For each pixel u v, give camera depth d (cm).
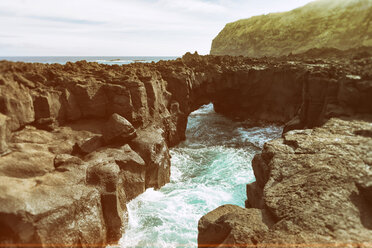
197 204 1109
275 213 579
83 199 757
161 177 1284
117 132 1116
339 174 647
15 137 909
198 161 1684
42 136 990
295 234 489
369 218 527
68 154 930
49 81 1180
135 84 1333
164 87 1925
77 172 840
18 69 1122
